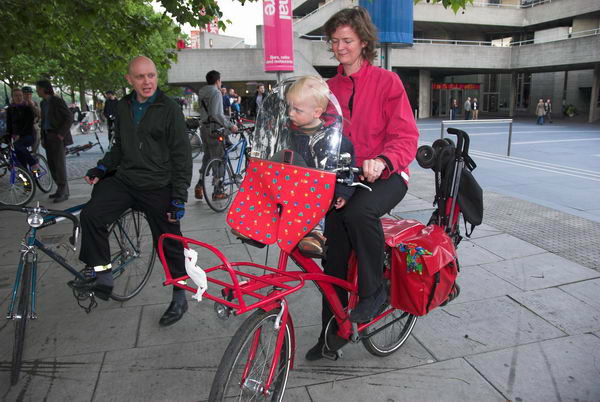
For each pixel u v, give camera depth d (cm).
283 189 194
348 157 191
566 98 3519
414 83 3500
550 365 264
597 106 2764
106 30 594
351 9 231
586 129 2022
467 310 329
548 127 2178
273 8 1177
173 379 259
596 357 270
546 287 360
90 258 284
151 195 305
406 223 267
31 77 2566
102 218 286
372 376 258
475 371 261
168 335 307
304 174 191
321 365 268
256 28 2520
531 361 268
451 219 279
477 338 294
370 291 218
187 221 566
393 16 627
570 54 2670
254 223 203
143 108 297
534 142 1429
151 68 289
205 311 339
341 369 264
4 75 2467
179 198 302
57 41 636
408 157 219
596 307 328
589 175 831
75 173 988
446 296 252
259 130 222
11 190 686
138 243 367
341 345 243
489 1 3375
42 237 501
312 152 203
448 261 239
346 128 244
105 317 332
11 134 713
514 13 3228
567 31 3155
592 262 405
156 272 412
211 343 297
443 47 3000
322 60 2712
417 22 3130
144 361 277
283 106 212
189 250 172
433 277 235
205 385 254
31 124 723
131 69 287
